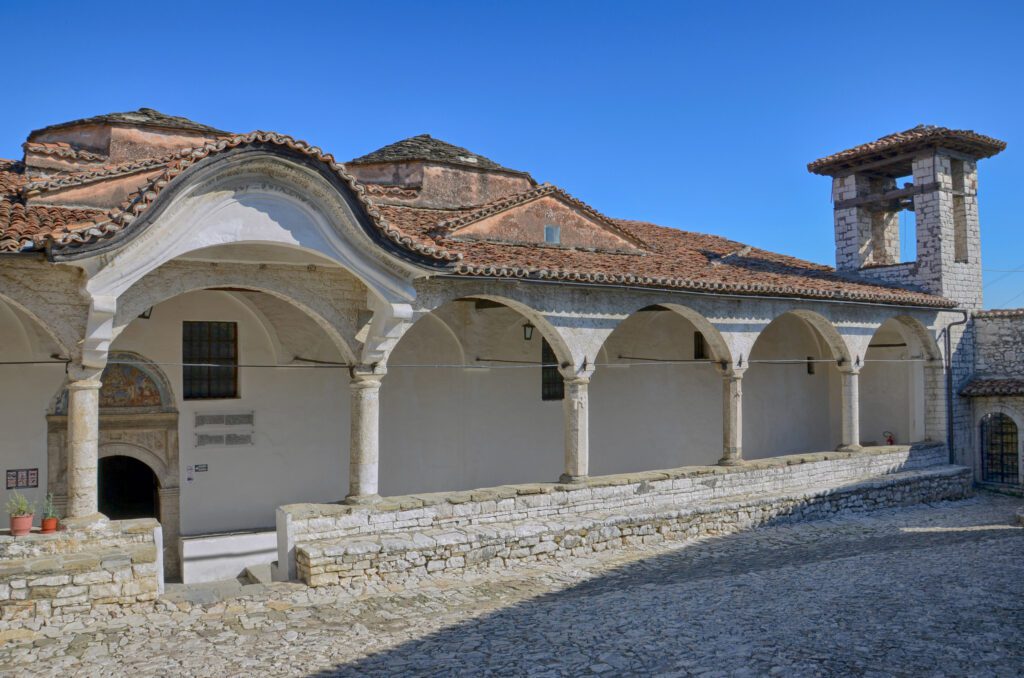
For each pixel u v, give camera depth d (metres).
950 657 9.20
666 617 10.82
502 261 14.42
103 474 19.28
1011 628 10.21
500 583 12.58
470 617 10.87
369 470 13.18
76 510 10.98
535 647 9.73
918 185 22.23
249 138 10.70
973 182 22.91
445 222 15.87
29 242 10.15
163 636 9.99
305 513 12.51
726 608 11.21
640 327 20.98
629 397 20.97
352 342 13.09
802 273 20.73
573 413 15.28
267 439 15.92
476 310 18.11
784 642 9.79
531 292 14.72
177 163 10.55
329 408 16.61
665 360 21.45
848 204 23.36
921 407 22.33
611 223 17.84
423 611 11.11
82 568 10.42
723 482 17.16
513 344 18.86
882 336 23.56
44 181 12.93
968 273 22.75
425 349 17.83
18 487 13.66
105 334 10.75
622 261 16.92
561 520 14.54
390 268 12.50
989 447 22.66
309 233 11.62
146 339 14.84
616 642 9.88
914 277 22.41
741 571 13.52
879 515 18.80
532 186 19.50
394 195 17.73
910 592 11.94
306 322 16.12
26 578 10.09
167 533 14.92
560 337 15.05
